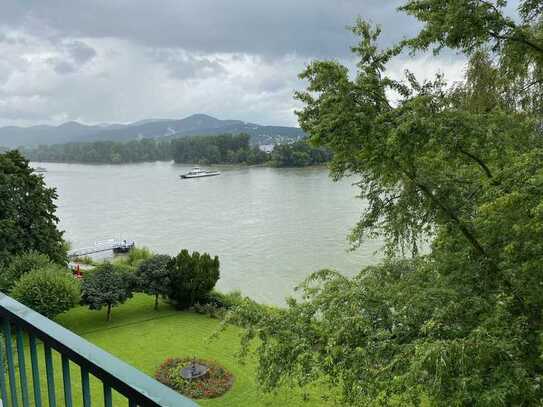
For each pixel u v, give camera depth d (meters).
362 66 8.77
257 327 9.31
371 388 7.48
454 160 9.02
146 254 43.00
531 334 7.61
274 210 66.00
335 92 8.50
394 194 10.38
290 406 15.40
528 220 7.20
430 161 9.17
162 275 27.38
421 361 6.49
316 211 63.31
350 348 8.10
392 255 10.89
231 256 43.75
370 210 11.06
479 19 7.52
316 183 94.56
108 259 44.31
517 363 6.71
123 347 21.97
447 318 7.79
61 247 31.38
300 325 9.05
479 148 8.14
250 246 46.94
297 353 8.63
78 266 35.97
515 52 8.41
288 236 50.00
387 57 8.70
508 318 7.57
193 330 24.30
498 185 7.58
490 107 11.66
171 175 129.75
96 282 26.00
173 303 28.89
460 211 9.10
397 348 7.64
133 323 25.62
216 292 29.89
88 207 76.44
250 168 136.50
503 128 8.52
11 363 2.66
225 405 16.09
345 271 37.06
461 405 6.78
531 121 8.66
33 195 29.50
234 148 158.88
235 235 52.16
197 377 17.91
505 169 7.46
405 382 6.81
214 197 82.31
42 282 22.73
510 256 7.78
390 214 10.41
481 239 8.66
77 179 124.19
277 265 40.12
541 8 8.38
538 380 6.89
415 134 7.79
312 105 9.15
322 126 8.41
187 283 27.28
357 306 8.50
